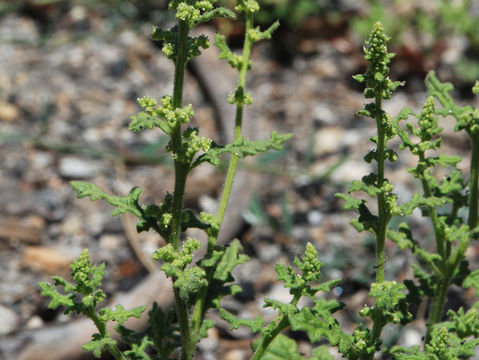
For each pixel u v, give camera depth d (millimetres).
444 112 2760
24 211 5535
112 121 6703
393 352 2713
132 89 7180
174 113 2328
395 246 5273
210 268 2758
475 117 2676
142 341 2811
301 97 7180
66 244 5344
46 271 5066
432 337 2670
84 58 7520
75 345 4219
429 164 2703
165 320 2891
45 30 7188
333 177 6129
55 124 6551
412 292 2912
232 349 4582
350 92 7328
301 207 5824
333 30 7934
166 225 2447
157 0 8172
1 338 4301
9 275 4965
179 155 2377
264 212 5742
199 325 2721
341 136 6648
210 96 6906
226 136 6410
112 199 2480
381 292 2326
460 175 2908
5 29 7879
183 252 2439
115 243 5391
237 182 5719
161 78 7398
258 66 7594
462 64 7430
